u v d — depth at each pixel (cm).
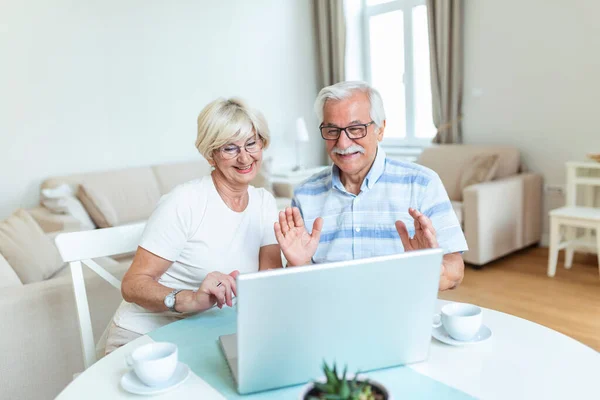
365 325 93
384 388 76
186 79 488
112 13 441
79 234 161
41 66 410
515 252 405
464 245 150
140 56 460
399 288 92
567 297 307
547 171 408
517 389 93
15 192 407
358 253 162
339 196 166
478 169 396
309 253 134
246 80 527
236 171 148
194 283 154
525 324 120
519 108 417
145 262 146
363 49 567
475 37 437
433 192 157
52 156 421
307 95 575
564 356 105
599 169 369
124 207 414
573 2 373
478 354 107
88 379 103
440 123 469
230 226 153
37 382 190
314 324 90
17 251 252
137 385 99
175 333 125
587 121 379
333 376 72
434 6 453
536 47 399
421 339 100
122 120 455
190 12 484
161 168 457
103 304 203
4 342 181
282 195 479
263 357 90
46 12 409
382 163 161
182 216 147
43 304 188
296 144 571
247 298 83
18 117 403
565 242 354
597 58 367
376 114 153
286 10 548
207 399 94
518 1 404
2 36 392
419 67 511
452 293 325
